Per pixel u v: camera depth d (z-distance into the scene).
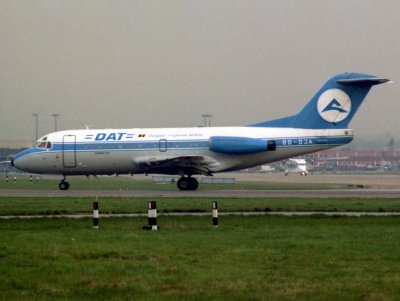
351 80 109.94
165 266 36.75
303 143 111.38
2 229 56.38
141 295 29.97
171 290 30.89
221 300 29.12
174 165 113.00
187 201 85.44
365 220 63.72
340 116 111.50
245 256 40.16
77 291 30.69
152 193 106.94
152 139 114.88
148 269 35.88
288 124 112.62
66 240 47.69
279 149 111.31
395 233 52.66
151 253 41.28
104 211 73.69
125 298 29.41
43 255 40.19
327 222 62.09
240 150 110.88
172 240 47.81
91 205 79.88
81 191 114.62
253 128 113.12
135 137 115.62
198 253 41.31
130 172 118.00
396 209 75.25
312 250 42.72
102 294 30.16
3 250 42.34
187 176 116.19
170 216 68.06
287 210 74.88
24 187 133.75
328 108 111.38
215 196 97.12
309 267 36.53
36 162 118.81
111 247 43.88
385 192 111.00
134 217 67.56
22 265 37.03
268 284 32.09
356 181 185.25
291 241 47.16
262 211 74.38
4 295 29.91
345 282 32.47
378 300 28.86
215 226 58.41
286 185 148.00
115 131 117.50
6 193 107.88
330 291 30.59
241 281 32.72
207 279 33.22
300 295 29.92
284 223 61.28
